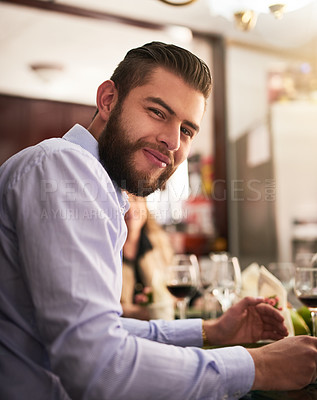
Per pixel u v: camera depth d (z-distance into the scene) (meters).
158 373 0.74
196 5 3.81
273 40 4.48
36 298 0.75
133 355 0.74
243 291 1.56
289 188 4.20
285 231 4.14
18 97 3.92
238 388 0.80
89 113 4.07
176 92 0.96
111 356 0.72
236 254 4.30
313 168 4.25
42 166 0.82
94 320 0.73
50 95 3.98
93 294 0.75
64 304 0.73
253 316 1.23
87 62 4.00
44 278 0.75
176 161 1.02
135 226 2.25
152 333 1.20
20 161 0.85
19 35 3.84
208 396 0.78
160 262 2.33
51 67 3.93
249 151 4.39
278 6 2.06
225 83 4.41
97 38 3.99
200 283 2.19
